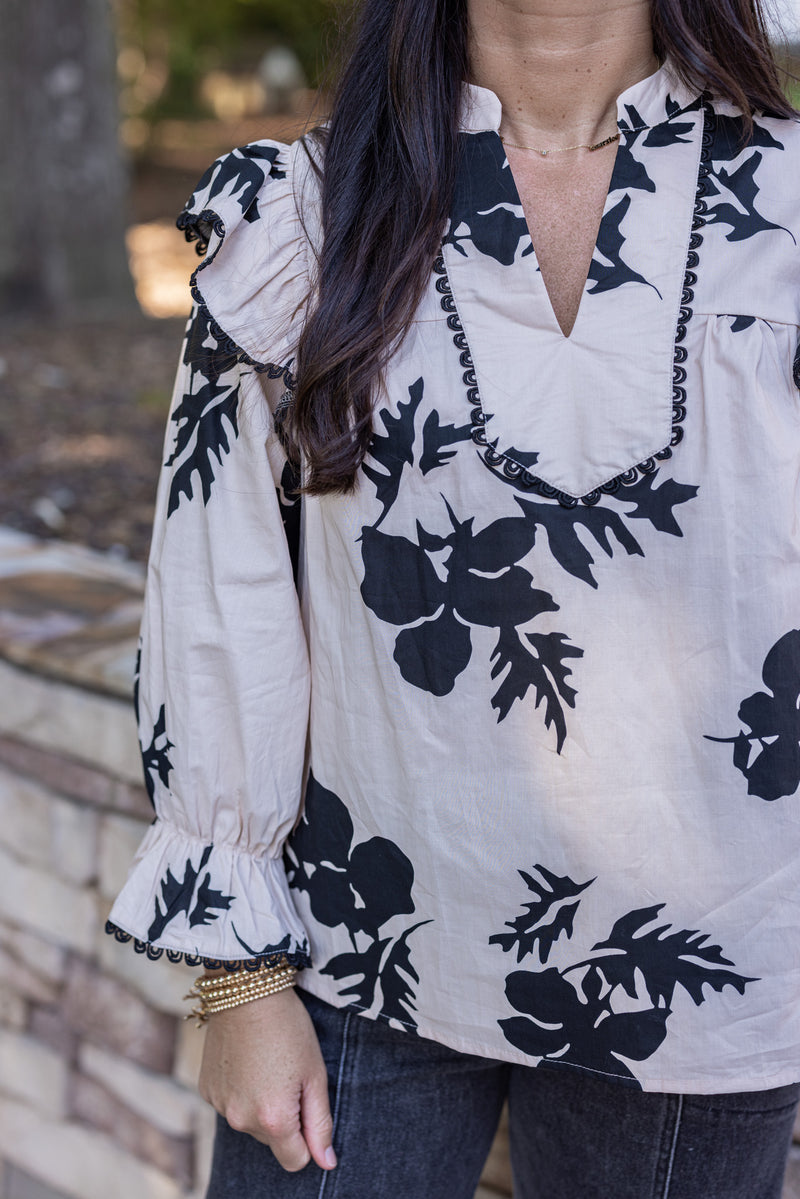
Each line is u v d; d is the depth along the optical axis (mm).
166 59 12688
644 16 822
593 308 801
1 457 3229
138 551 2568
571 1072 912
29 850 1761
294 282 880
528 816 853
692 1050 868
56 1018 1803
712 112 819
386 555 860
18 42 5414
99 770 1643
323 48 992
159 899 969
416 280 822
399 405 831
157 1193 1742
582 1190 977
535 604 823
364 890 941
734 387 787
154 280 6973
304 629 951
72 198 5695
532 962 884
